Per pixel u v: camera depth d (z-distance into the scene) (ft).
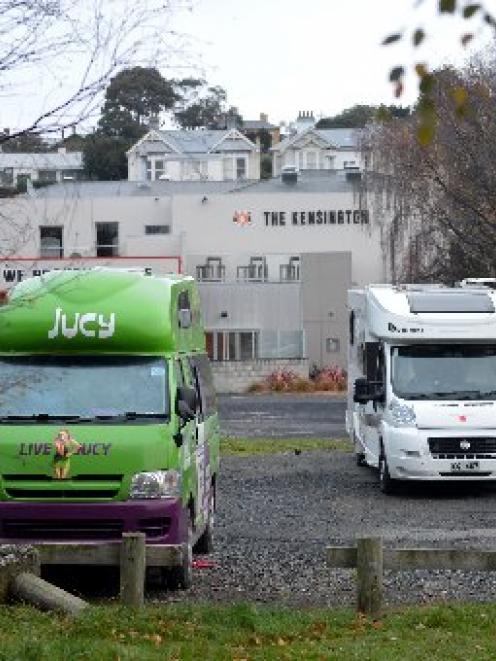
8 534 69.72
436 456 118.01
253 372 314.96
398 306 122.42
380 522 102.17
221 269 347.36
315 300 339.57
